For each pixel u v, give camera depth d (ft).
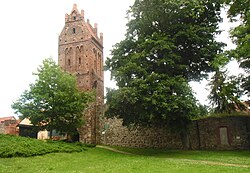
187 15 91.56
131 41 100.27
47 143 88.69
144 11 96.68
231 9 63.00
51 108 111.24
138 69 87.45
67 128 116.16
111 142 131.13
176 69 92.53
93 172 49.93
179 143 110.73
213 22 97.76
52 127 112.88
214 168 50.83
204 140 105.91
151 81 84.02
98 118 139.64
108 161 70.18
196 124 108.99
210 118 106.83
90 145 106.93
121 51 100.27
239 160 67.05
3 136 86.58
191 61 98.17
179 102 80.64
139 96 82.43
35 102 111.45
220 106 117.19
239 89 90.84
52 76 116.26
